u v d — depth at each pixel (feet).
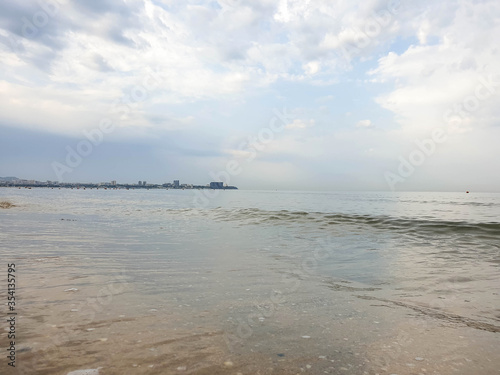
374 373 8.10
